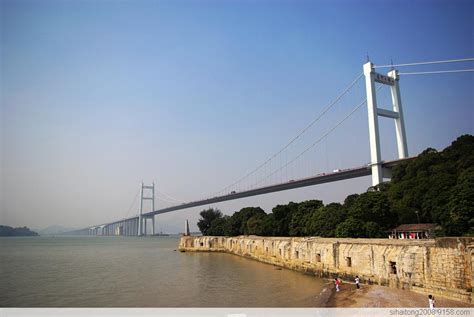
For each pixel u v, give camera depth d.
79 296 51.22
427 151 86.56
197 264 93.56
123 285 59.88
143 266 90.50
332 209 77.19
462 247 37.66
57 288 57.78
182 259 110.00
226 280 63.69
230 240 129.50
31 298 50.38
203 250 142.38
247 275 69.88
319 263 65.38
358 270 54.28
